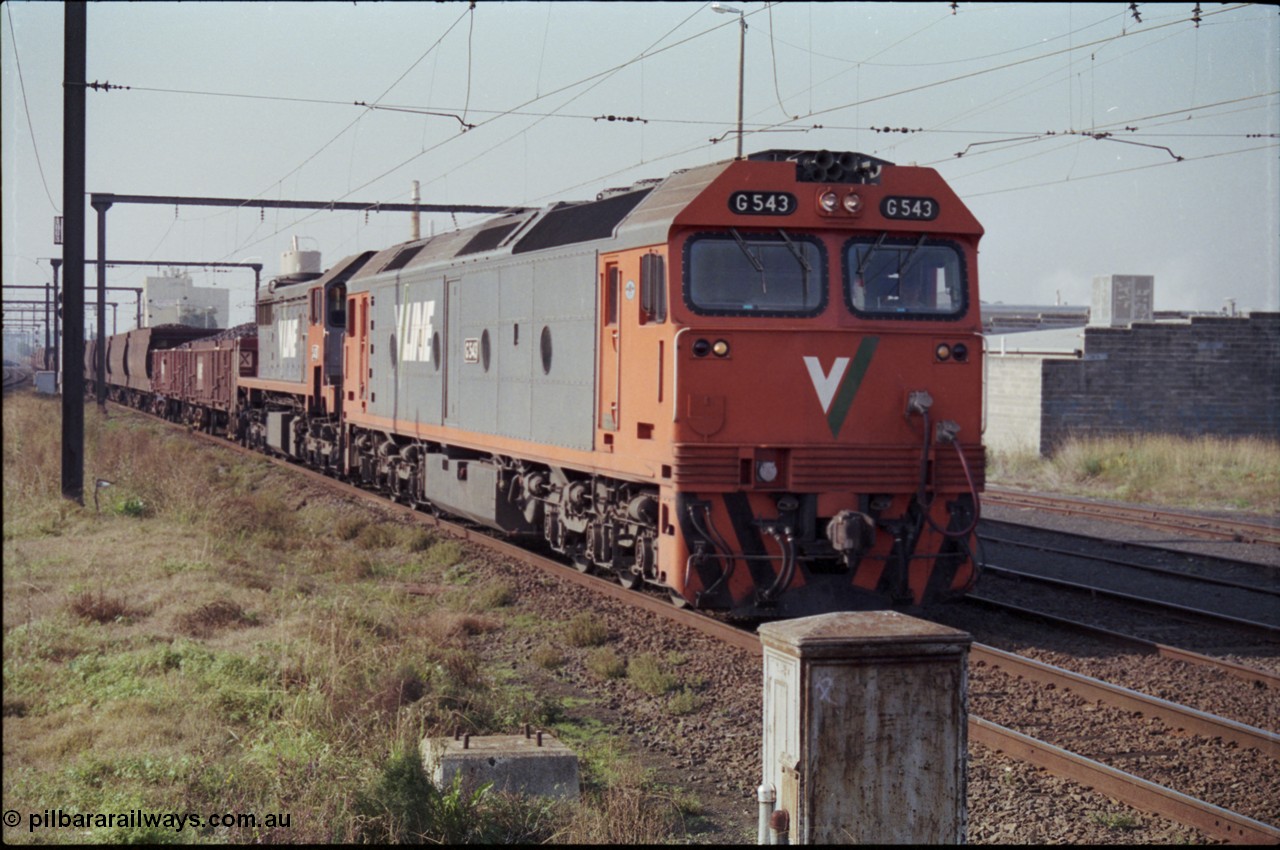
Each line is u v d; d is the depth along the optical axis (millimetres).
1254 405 30812
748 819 7012
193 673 9227
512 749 7227
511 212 16734
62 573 13539
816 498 10805
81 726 8125
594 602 12758
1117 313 42219
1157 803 6887
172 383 46375
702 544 10734
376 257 23094
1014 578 14664
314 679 8781
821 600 10969
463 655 10086
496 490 15547
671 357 10711
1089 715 8859
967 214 11211
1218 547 17078
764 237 10875
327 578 14445
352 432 23516
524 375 14438
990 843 6508
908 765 5188
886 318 11008
